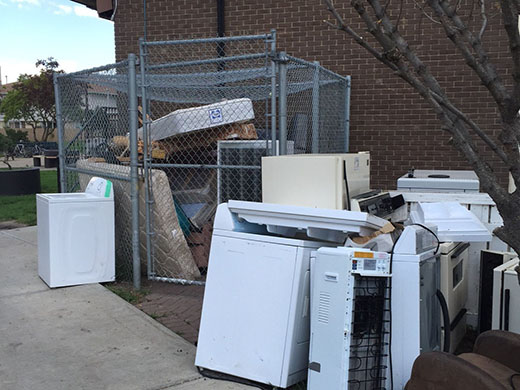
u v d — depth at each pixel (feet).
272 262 10.79
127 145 20.24
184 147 19.86
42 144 98.07
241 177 17.70
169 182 20.38
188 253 18.58
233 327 11.27
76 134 22.77
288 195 12.38
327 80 22.22
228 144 17.83
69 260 17.67
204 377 11.63
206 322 11.68
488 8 18.49
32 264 20.57
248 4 26.02
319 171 12.00
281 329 10.62
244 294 11.13
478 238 11.98
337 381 9.37
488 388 7.35
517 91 6.70
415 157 24.49
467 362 7.77
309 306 10.76
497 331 9.16
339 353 9.35
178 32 27.22
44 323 14.64
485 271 12.58
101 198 17.94
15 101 120.26
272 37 15.62
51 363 12.29
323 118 22.22
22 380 11.47
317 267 9.73
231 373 11.28
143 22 27.78
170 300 16.66
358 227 9.92
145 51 17.39
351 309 9.27
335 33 24.84
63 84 22.67
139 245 18.71
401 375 9.73
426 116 24.13
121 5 28.04
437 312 11.02
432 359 8.09
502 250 14.02
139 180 18.21
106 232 18.15
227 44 26.40
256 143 17.49
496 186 7.45
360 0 6.56
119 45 28.32
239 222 11.69
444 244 11.85
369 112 24.89
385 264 9.62
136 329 14.28
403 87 24.27
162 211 18.12
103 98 22.09
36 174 40.63
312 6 25.03
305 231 11.57
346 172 12.21
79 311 15.53
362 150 25.18
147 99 18.54
